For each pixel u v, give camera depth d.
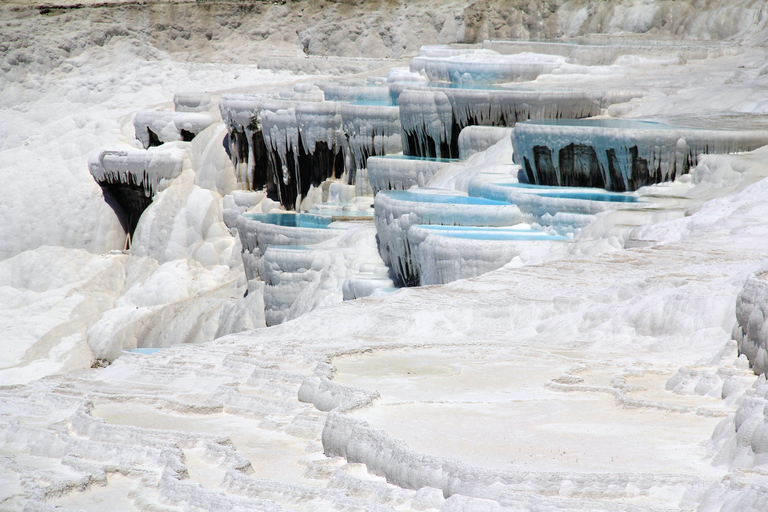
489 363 28.83
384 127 75.81
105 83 117.25
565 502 15.27
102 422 25.61
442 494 17.02
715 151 51.59
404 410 22.20
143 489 20.56
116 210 99.06
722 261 35.66
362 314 37.38
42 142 108.56
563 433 19.84
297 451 22.67
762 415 16.94
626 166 53.12
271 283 67.25
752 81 70.38
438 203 55.38
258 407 26.92
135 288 89.56
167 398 28.23
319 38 120.25
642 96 69.25
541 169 57.66
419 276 56.72
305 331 37.47
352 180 81.00
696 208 44.94
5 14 119.75
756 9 86.62
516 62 79.44
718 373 23.03
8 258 97.19
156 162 94.44
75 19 122.38
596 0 100.50
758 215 41.31
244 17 126.62
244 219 77.50
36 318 88.44
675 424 20.53
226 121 90.75
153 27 124.38
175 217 92.94
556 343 31.75
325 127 80.44
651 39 91.81
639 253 40.72
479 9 107.25
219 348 35.12
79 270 95.31
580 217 49.41
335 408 21.75
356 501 17.44
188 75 120.19
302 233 71.38
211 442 23.12
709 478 16.12
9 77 116.88
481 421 20.98
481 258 48.25
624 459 17.78
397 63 105.44
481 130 68.38
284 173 84.75
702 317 29.30
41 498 19.94
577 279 37.50
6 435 26.30
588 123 59.53
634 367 26.42
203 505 18.67
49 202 98.94
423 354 30.55
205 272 89.50
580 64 83.31
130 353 35.69
